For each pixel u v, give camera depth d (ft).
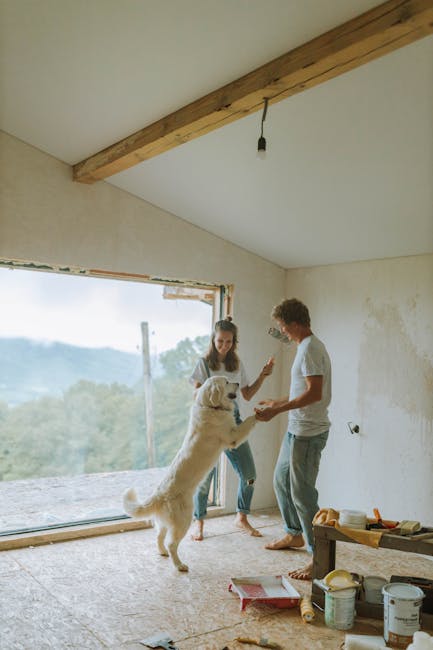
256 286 16.94
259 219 14.44
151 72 9.78
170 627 9.23
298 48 8.52
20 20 8.97
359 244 14.12
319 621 9.68
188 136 10.94
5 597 10.16
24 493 17.48
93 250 14.10
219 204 14.19
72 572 11.44
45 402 18.60
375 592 9.96
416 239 12.93
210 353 13.78
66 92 10.89
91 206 14.08
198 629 9.21
